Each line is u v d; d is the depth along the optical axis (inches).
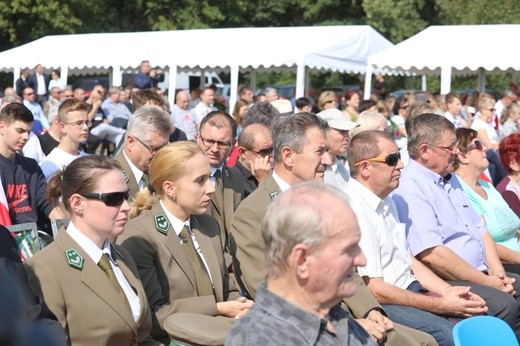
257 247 198.4
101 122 641.0
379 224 225.6
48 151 366.3
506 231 293.0
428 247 244.8
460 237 255.6
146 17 1680.6
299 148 207.2
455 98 642.8
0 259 98.6
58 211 237.0
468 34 722.2
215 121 257.6
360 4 1708.9
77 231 170.9
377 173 224.4
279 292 115.2
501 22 1512.1
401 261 230.5
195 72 932.6
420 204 248.8
